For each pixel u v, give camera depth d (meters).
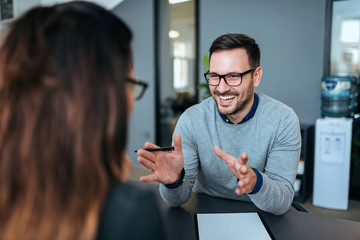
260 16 3.34
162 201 1.21
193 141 1.40
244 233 0.95
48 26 0.38
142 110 4.37
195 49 3.86
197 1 3.79
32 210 0.36
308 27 3.11
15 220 0.37
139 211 0.37
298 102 3.25
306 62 3.16
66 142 0.37
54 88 0.37
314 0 3.04
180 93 4.53
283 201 1.04
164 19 4.22
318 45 3.08
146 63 4.24
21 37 0.38
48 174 0.36
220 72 1.21
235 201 1.21
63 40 0.37
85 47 0.38
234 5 3.46
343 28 2.96
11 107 0.37
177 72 4.58
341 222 1.02
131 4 4.27
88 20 0.39
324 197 2.90
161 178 1.01
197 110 1.44
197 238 0.92
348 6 2.90
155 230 0.38
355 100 3.02
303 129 2.90
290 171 1.21
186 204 1.19
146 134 4.36
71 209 0.37
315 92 3.15
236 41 1.19
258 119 1.31
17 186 0.37
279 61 3.30
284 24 3.22
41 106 0.37
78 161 0.37
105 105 0.38
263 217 1.06
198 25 3.83
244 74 1.20
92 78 0.38
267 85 3.41
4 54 0.39
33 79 0.37
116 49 0.40
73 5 0.41
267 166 1.26
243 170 0.86
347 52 2.98
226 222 1.02
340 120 2.77
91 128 0.38
